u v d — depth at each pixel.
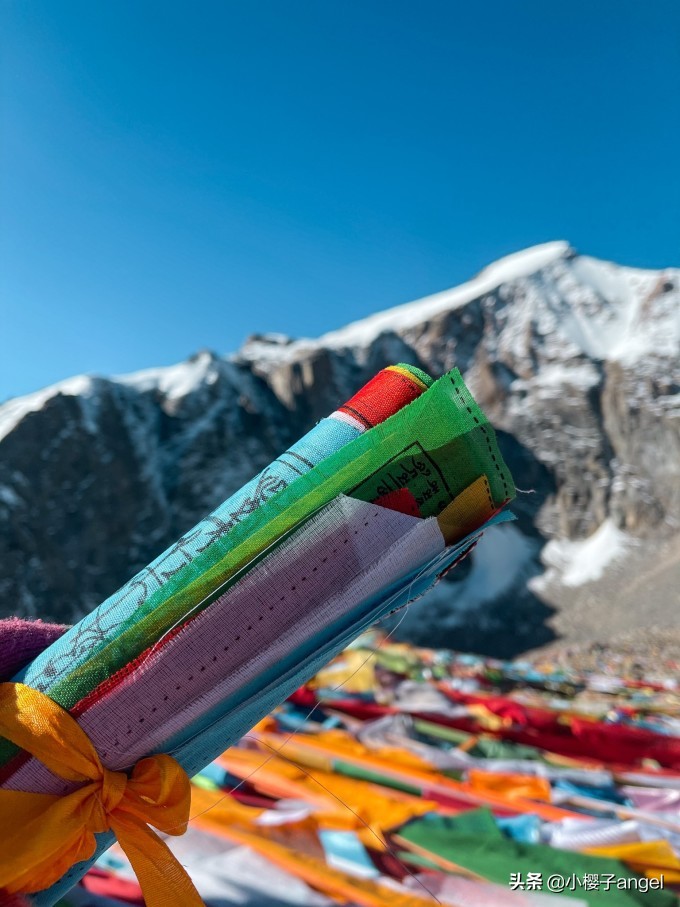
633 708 8.19
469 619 77.62
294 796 4.34
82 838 1.60
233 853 3.51
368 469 1.77
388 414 1.85
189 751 1.77
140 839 1.61
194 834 3.71
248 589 1.68
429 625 76.38
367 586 1.73
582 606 77.44
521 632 74.88
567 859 3.48
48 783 1.61
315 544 1.70
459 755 5.38
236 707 1.73
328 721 6.29
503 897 3.15
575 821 4.16
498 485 1.83
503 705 6.67
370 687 7.57
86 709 1.65
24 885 1.57
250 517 1.74
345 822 3.86
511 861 3.46
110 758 1.65
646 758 5.98
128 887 3.16
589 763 5.73
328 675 7.86
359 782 4.63
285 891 3.17
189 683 1.67
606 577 82.12
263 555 1.69
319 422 1.89
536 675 10.65
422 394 1.81
